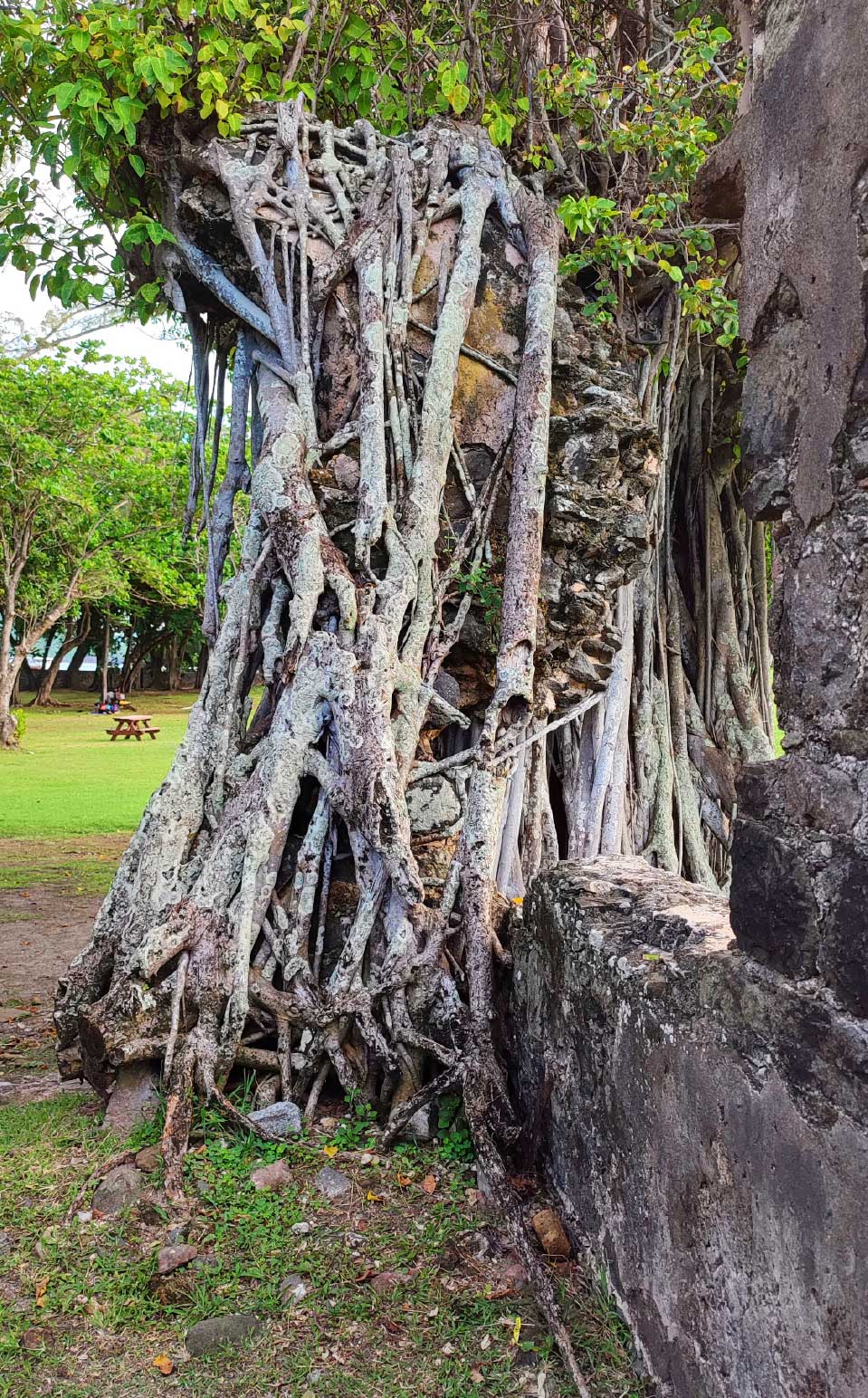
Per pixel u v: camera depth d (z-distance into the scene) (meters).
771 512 2.34
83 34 4.76
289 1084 3.86
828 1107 1.82
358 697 4.15
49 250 5.61
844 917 1.86
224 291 5.10
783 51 2.25
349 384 4.94
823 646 2.08
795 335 2.22
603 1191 2.82
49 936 6.90
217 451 5.69
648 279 5.86
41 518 20.98
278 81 5.46
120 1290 2.85
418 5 5.96
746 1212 2.08
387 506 4.53
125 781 15.00
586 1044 2.96
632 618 5.95
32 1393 2.48
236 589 4.58
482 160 5.25
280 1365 2.58
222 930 3.96
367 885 4.06
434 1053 3.72
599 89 5.86
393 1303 2.79
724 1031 2.19
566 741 5.65
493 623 4.81
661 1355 2.45
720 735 6.88
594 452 5.00
